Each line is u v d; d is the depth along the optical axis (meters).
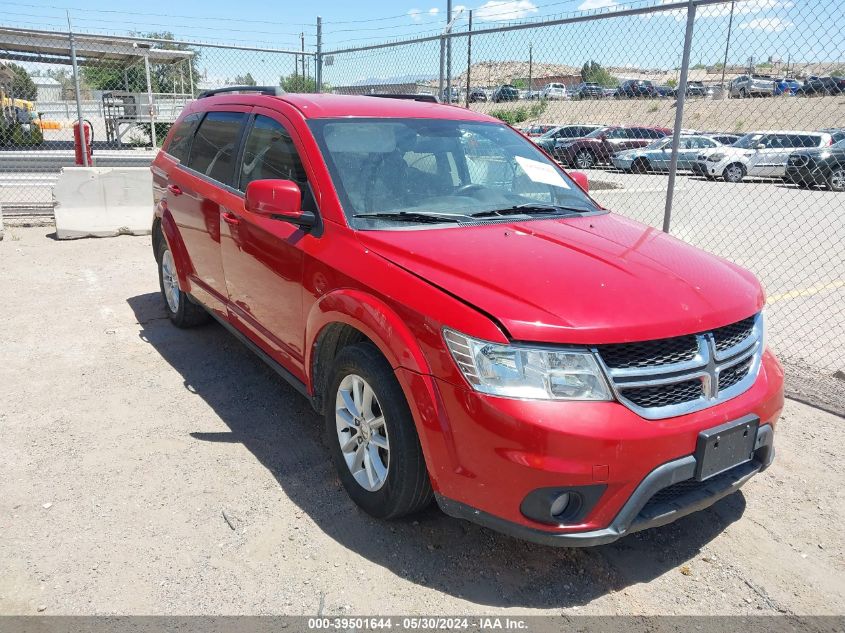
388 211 3.45
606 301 2.67
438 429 2.65
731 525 3.29
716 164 18.98
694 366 2.68
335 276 3.22
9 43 12.80
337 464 3.35
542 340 2.51
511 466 2.48
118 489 3.41
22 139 19.34
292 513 3.25
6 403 4.32
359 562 2.92
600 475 2.47
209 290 4.82
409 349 2.74
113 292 6.87
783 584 2.89
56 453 3.73
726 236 11.96
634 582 2.88
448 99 8.70
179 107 21.73
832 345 5.90
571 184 4.32
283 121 3.97
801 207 15.48
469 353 2.56
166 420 4.16
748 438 2.81
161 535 3.06
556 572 2.91
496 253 3.01
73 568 2.83
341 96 4.34
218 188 4.48
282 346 3.84
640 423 2.52
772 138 18.91
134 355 5.19
